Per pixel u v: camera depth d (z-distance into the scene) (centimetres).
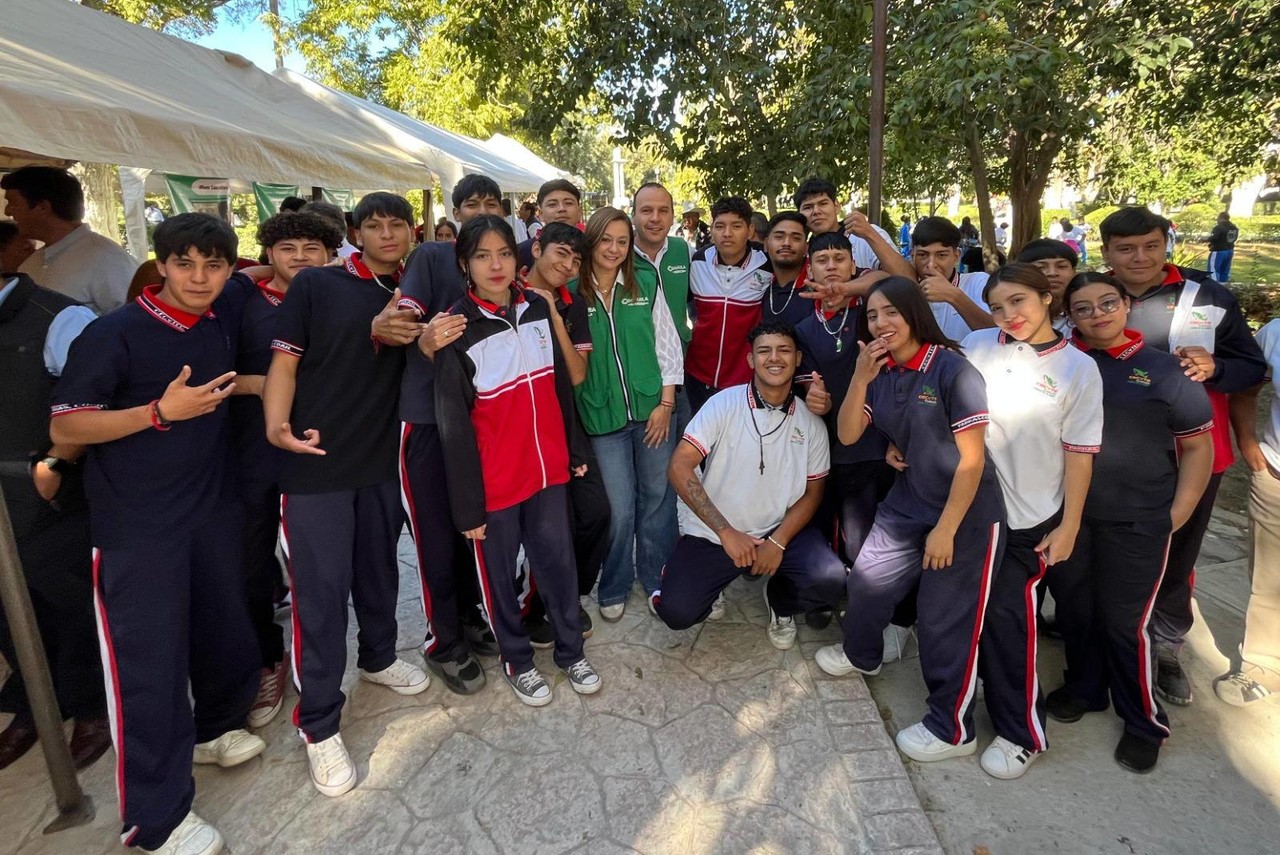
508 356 256
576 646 292
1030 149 824
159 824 212
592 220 297
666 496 344
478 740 266
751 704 285
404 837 225
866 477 319
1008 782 252
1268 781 250
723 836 224
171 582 211
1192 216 1938
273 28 1478
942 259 348
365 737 268
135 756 209
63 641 252
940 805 242
